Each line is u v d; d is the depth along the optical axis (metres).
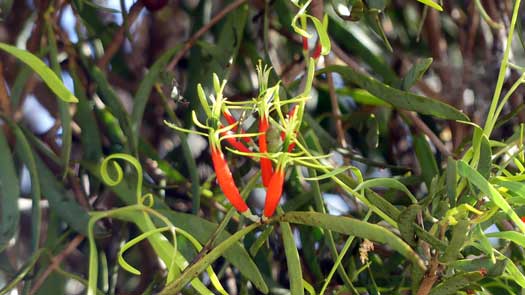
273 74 0.58
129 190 0.58
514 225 0.59
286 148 0.45
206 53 0.67
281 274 0.67
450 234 0.50
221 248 0.46
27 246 0.65
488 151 0.46
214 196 0.64
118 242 0.62
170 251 0.50
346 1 0.50
